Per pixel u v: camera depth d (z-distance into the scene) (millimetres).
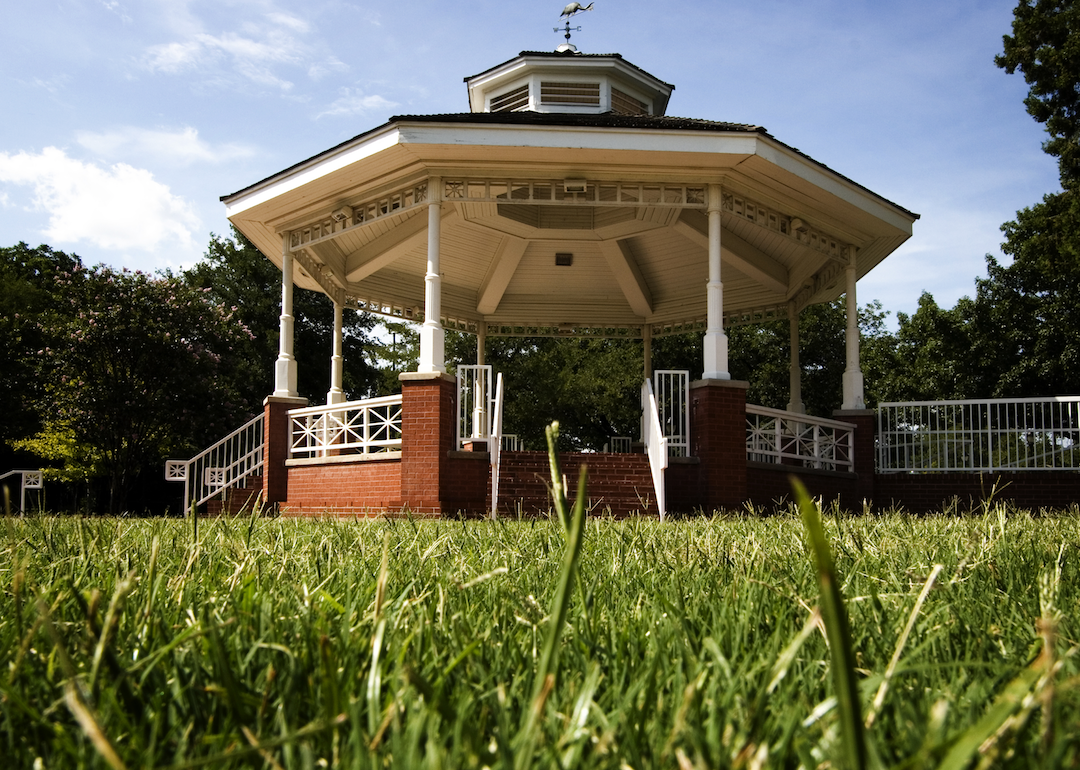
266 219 11141
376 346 28969
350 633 1279
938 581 1951
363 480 10289
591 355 25547
